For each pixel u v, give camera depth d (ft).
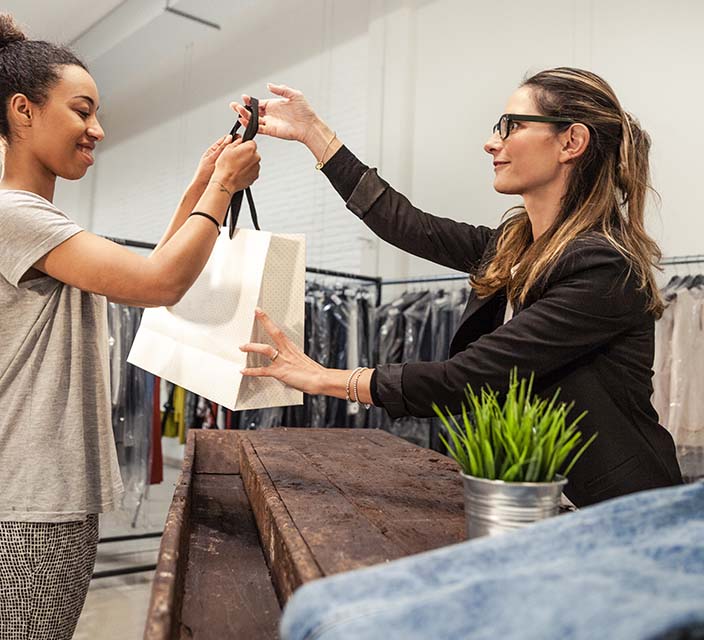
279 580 3.43
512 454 2.90
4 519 4.14
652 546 2.04
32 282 4.30
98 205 29.63
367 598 1.95
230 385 4.50
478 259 5.98
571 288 4.07
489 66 14.53
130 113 27.63
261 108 6.07
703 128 10.96
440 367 4.09
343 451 5.82
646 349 4.40
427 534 3.32
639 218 4.69
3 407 4.23
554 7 13.34
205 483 6.37
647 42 11.78
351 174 5.99
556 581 1.83
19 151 4.47
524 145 4.58
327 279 17.93
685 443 9.31
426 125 15.74
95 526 4.81
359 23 17.65
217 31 22.38
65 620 4.40
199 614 3.64
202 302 4.76
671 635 1.46
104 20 22.36
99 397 4.67
